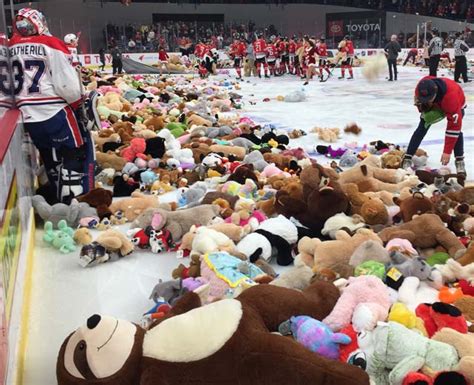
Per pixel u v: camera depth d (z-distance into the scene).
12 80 4.58
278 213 4.16
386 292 2.82
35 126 4.61
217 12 36.06
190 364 2.08
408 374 2.16
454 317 2.47
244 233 3.77
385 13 33.22
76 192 4.85
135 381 2.11
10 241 2.89
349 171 5.03
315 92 16.31
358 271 3.15
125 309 3.11
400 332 2.29
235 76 24.42
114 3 33.22
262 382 2.03
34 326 2.95
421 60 27.47
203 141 6.95
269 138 7.52
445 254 3.48
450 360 2.22
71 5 32.25
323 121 10.51
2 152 2.91
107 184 5.70
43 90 4.57
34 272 3.61
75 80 4.57
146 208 4.55
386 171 5.29
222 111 11.53
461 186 5.02
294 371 2.00
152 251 3.91
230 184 4.95
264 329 2.28
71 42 7.45
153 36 31.58
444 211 4.06
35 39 4.51
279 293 2.54
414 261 3.18
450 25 32.66
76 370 2.11
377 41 32.66
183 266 3.37
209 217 4.04
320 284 2.71
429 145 7.65
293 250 3.75
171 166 5.89
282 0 36.59
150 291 3.33
